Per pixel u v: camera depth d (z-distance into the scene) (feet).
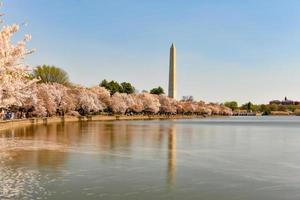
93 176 100.27
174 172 107.34
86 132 256.32
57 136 216.95
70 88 538.06
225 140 213.87
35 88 350.02
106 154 141.69
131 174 103.65
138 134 248.73
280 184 94.32
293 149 168.25
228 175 104.27
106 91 637.30
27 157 131.23
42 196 80.38
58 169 109.09
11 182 92.22
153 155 141.49
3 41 97.25
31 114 378.94
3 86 101.81
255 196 82.99
